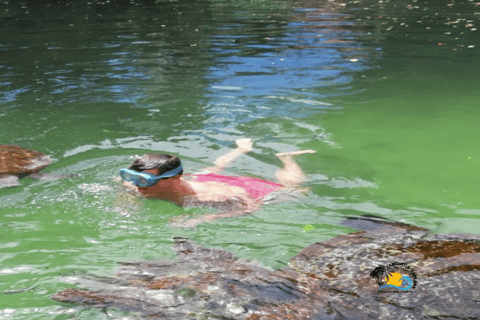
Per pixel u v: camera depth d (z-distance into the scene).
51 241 4.86
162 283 4.10
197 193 5.89
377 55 14.23
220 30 18.20
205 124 8.55
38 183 6.19
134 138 7.84
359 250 4.55
